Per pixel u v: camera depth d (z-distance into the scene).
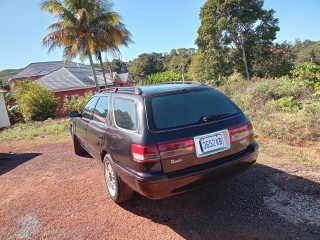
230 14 30.81
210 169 2.86
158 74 42.22
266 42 31.47
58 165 5.68
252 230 2.74
